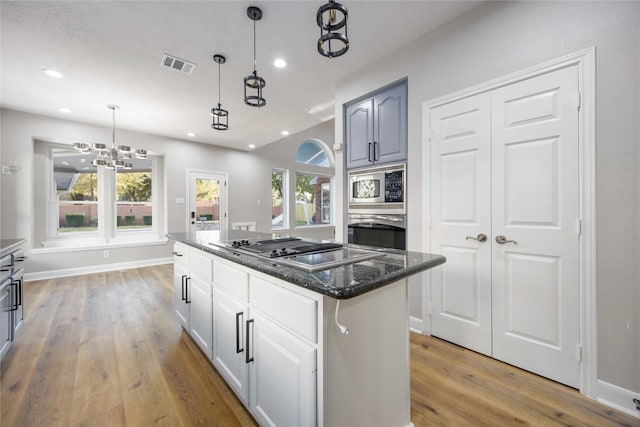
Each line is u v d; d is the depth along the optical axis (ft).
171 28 6.90
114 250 15.23
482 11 6.23
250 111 12.56
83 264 14.30
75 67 8.64
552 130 5.31
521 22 5.67
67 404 4.88
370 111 8.80
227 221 19.47
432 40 7.15
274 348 3.79
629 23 4.50
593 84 4.84
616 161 4.65
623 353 4.65
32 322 8.35
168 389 5.31
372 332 3.72
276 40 7.44
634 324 4.54
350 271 3.60
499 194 6.04
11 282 6.82
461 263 6.72
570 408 4.71
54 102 11.38
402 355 4.21
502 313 6.07
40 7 6.10
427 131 7.28
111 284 12.48
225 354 5.16
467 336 6.66
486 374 5.68
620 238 4.64
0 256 6.04
